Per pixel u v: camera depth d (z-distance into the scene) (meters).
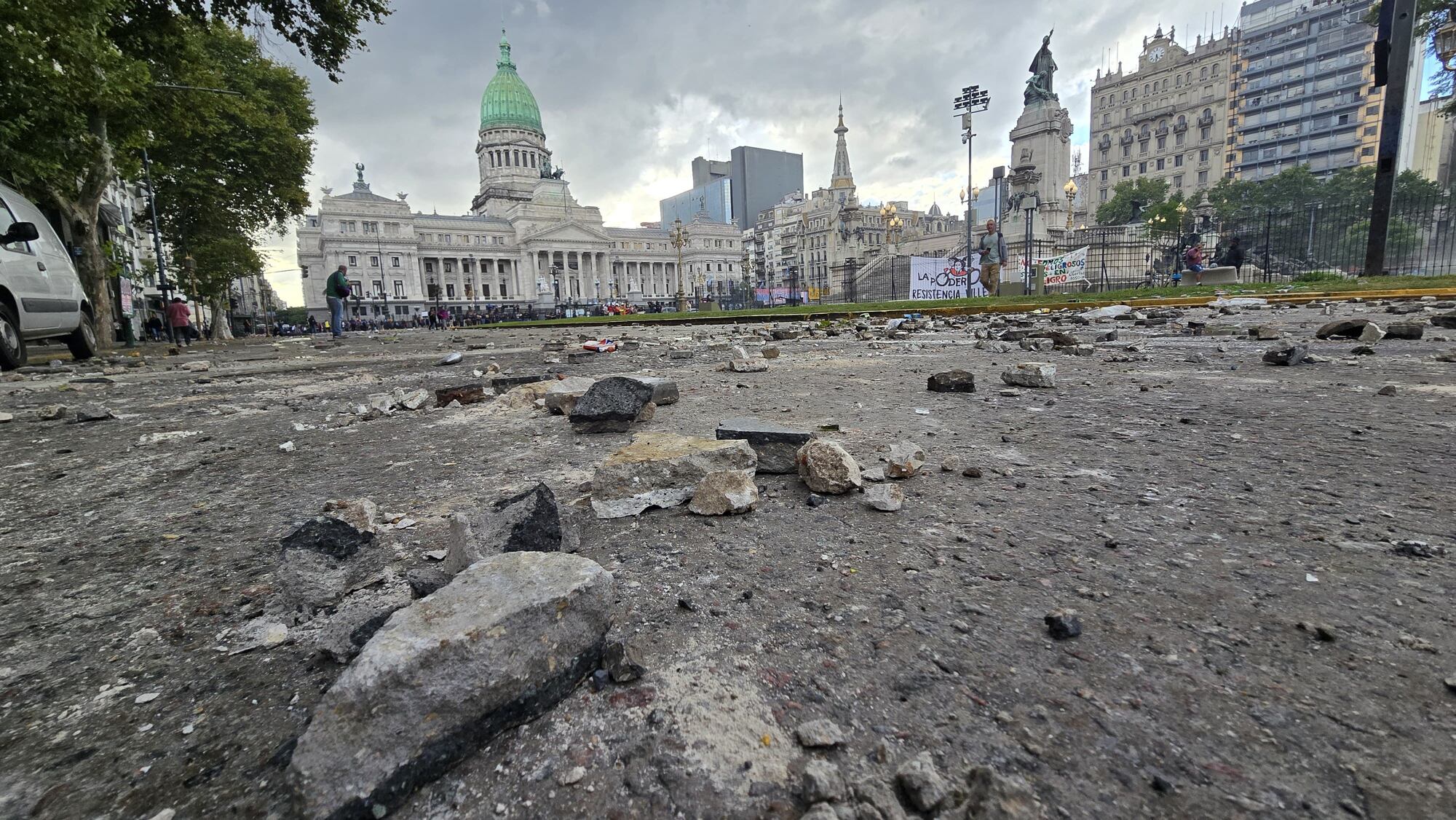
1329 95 85.12
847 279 42.97
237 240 31.19
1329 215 31.59
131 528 2.09
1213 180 89.00
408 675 0.91
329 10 14.16
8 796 0.90
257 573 1.67
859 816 0.79
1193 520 1.73
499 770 0.92
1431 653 1.08
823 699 1.04
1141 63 95.50
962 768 0.88
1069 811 0.81
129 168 18.55
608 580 1.18
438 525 1.93
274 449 3.26
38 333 9.12
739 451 2.08
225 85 23.95
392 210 97.62
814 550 1.62
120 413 4.76
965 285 26.64
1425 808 0.79
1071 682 1.06
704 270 125.31
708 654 1.18
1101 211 80.31
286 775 0.87
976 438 2.74
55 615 1.47
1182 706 0.99
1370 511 1.73
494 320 82.06
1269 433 2.62
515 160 119.81
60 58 10.76
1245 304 10.91
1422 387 3.40
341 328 18.73
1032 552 1.56
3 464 3.16
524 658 1.01
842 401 3.79
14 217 8.65
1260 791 0.83
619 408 3.12
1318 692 1.00
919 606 1.32
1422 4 28.22
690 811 0.83
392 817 0.85
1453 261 27.75
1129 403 3.36
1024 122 44.56
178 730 1.04
